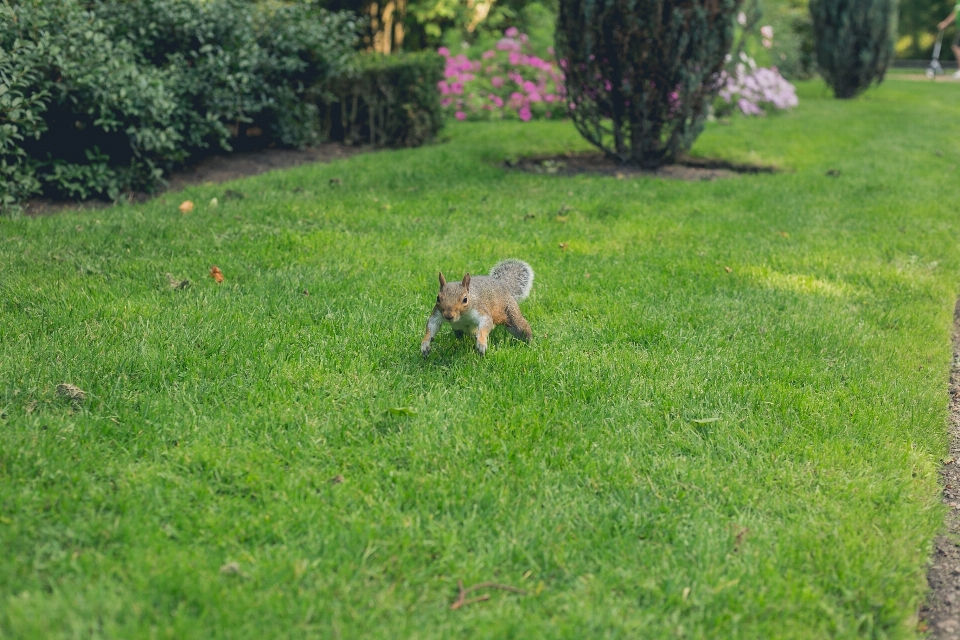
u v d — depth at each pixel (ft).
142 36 27.68
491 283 14.14
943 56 135.44
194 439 11.11
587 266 19.30
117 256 18.51
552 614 8.48
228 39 30.25
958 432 13.08
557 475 10.73
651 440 11.76
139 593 8.21
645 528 9.83
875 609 8.78
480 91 48.62
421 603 8.48
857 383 13.73
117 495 9.82
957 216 25.77
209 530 9.32
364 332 14.75
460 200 25.70
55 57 23.03
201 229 20.88
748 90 52.37
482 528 9.64
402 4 56.29
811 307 17.20
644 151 32.81
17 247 18.61
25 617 7.67
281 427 11.54
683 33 29.43
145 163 27.12
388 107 37.06
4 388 12.05
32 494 9.67
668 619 8.47
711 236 22.50
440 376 13.30
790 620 8.43
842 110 56.80
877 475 11.10
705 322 16.21
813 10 69.46
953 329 17.22
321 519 9.55
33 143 24.82
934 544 10.23
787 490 10.71
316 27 33.40
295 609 8.16
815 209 25.96
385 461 10.78
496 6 60.80
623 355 14.33
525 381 13.26
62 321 14.58
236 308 15.67
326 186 26.96
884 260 20.90
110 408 11.80
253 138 34.94
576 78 31.58
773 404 12.88
